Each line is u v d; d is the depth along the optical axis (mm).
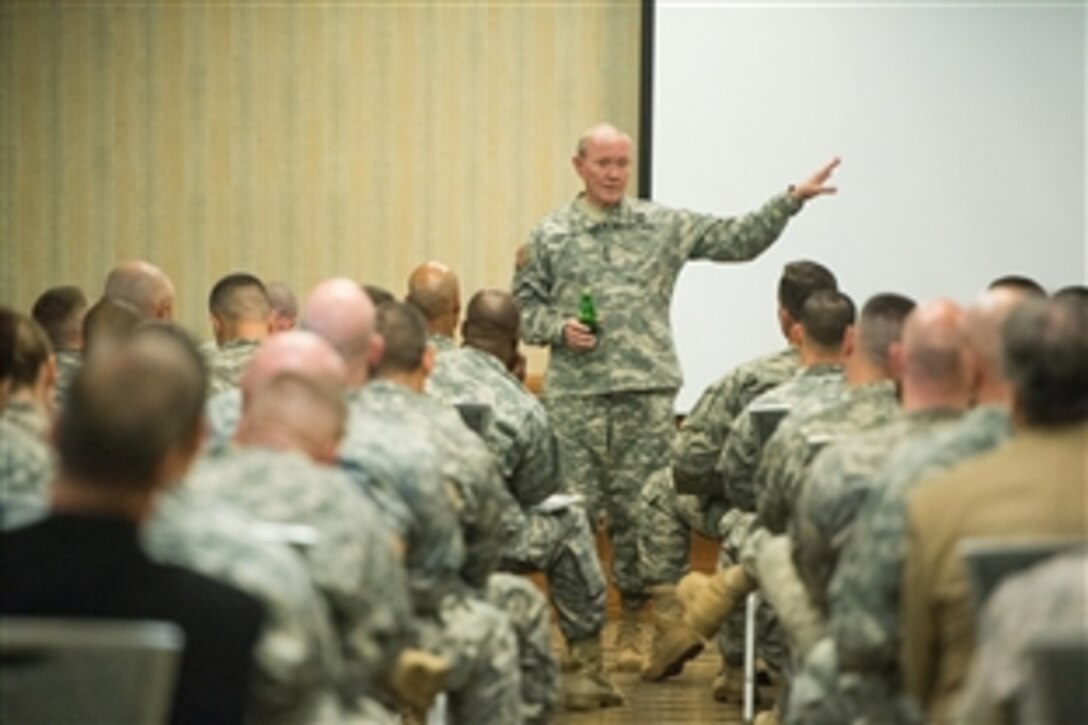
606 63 16266
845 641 6344
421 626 7609
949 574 5809
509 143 16344
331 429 6387
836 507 7098
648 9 15242
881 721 6520
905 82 15242
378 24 16344
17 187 16547
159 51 16422
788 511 8430
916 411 7168
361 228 16438
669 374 12984
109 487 4926
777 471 8422
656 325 12977
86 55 16453
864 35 15219
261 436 6336
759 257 15258
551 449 10320
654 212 13031
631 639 12820
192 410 5031
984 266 15273
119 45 16438
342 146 16422
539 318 12930
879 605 6273
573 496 11531
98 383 4934
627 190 16109
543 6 16281
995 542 5328
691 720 11188
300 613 5219
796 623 7914
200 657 4922
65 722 4496
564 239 12969
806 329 10062
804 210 15234
